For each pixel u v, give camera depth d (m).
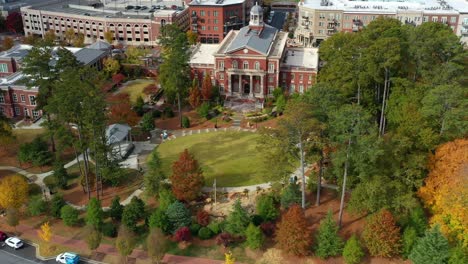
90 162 105.00
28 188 89.81
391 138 76.94
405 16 182.38
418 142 78.75
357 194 75.62
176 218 79.44
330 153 79.69
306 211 84.56
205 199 89.88
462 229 69.06
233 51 134.50
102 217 81.75
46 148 106.75
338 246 72.38
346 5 195.12
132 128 121.44
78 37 190.62
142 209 81.38
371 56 97.25
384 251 71.06
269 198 82.12
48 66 104.25
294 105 75.56
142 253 77.12
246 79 140.88
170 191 85.69
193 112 132.00
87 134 89.75
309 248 74.12
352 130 71.94
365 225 75.56
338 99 81.00
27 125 125.38
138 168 102.31
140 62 164.75
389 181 75.19
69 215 82.50
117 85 153.50
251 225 74.56
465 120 78.25
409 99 91.94
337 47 115.06
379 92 109.69
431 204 75.94
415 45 100.50
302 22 198.25
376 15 185.12
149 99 141.12
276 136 75.88
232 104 135.25
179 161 85.62
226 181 96.25
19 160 105.06
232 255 75.75
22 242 79.56
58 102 83.31
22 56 147.62
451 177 72.06
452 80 91.56
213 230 79.38
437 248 64.69
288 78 137.75
